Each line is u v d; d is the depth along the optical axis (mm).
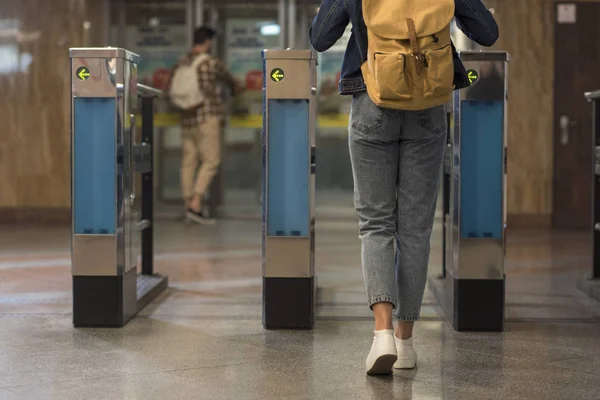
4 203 7688
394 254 2643
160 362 2750
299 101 3279
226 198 8469
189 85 7734
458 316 3258
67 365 2709
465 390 2426
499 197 3250
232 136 8414
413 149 2574
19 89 7629
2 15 7598
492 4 7422
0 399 2332
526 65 7461
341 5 2549
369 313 3639
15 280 4453
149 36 8305
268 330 3266
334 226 7625
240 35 8359
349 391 2410
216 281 4504
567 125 7484
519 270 4930
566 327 3350
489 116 3254
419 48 2395
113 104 3289
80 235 3289
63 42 7633
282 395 2367
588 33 7445
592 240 4332
